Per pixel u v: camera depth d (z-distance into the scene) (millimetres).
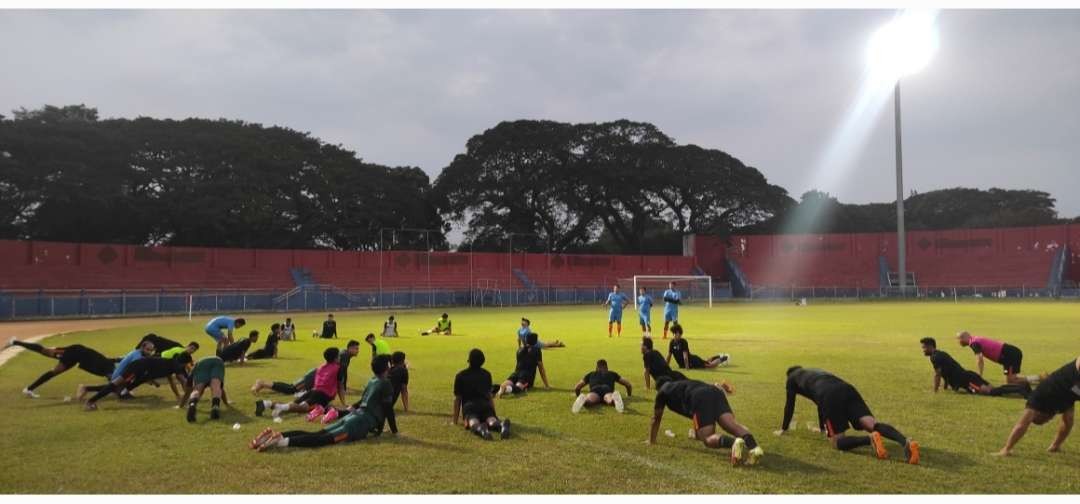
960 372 10531
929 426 8234
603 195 86688
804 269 81500
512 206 85125
